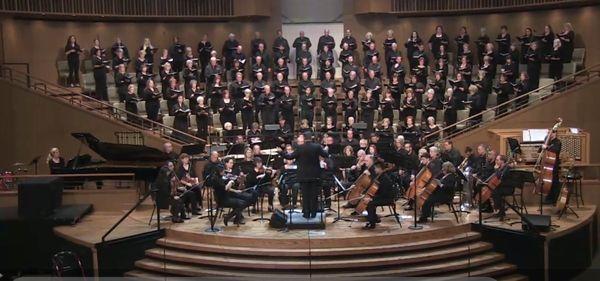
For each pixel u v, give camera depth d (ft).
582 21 72.54
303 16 82.43
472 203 52.47
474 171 51.52
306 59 72.69
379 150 50.31
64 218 49.93
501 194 48.47
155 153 52.70
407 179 53.26
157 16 77.61
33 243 50.03
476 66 74.38
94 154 65.46
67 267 43.91
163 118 66.23
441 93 68.59
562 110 64.13
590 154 64.13
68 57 70.49
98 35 76.79
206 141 63.62
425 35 79.92
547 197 54.24
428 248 44.93
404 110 66.33
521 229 46.19
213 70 69.97
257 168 49.75
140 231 47.47
